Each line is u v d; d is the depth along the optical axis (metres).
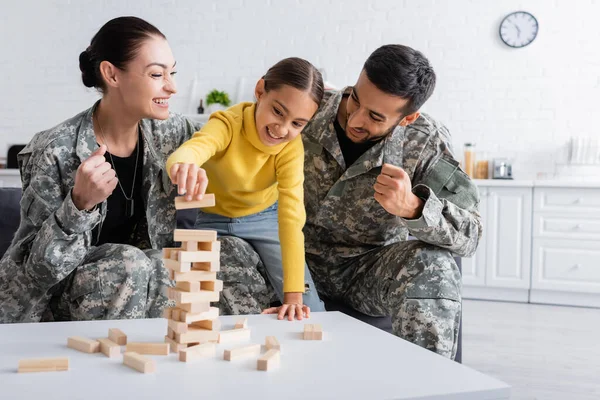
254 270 1.61
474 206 1.63
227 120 1.59
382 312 1.66
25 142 5.24
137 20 1.50
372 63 1.47
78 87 5.15
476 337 2.93
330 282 1.79
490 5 4.48
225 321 1.19
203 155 1.41
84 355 0.92
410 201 1.43
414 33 4.61
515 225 3.98
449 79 4.57
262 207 1.70
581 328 3.19
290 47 4.83
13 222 1.85
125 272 1.41
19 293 1.44
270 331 1.11
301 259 1.47
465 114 4.55
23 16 5.20
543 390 2.12
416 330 1.45
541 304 3.94
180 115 1.77
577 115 4.38
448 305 1.47
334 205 1.72
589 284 3.84
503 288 4.05
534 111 4.44
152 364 0.84
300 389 0.77
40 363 0.83
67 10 5.15
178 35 5.01
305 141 1.75
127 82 1.49
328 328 1.15
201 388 0.77
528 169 4.46
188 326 1.00
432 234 1.47
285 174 1.56
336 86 4.74
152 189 1.60
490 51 4.50
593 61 4.34
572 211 3.87
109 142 1.59
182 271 0.94
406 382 0.80
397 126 1.69
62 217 1.32
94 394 0.74
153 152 1.61
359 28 4.70
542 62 4.42
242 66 4.92
